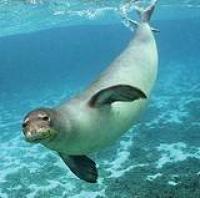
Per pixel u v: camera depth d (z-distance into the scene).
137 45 4.49
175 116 17.92
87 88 3.60
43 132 2.80
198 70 27.78
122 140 15.74
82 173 3.78
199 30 41.72
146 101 4.09
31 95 26.45
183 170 13.17
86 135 3.29
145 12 5.07
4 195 12.88
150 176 13.00
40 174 13.99
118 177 13.08
